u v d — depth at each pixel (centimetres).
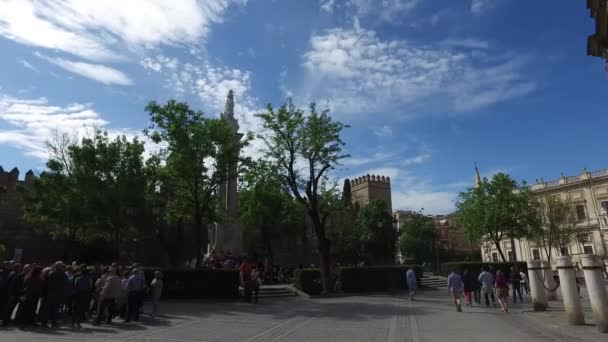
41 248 4122
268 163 2934
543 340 1095
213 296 2322
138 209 2788
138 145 2905
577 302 1347
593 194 6369
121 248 4047
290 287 2853
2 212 4028
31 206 3022
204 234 4409
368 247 5500
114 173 2811
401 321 1521
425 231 8100
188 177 2658
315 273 2795
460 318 1625
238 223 4019
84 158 2756
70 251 2952
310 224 5781
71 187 2792
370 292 3012
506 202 4306
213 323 1439
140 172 2842
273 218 4638
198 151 2614
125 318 1470
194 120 2667
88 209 2692
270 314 1727
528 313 1744
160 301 2175
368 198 9362
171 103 2608
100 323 1375
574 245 6397
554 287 2266
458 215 4956
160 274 1609
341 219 5328
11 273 1303
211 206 2997
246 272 2331
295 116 2916
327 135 2897
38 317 1332
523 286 3089
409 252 8031
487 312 1848
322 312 1812
